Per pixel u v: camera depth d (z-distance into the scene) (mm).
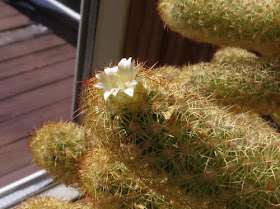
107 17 252
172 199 142
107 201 151
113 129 127
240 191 128
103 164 150
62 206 177
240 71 179
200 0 169
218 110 138
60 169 179
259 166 128
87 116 137
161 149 127
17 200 255
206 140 127
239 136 132
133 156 128
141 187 150
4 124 310
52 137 179
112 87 124
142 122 126
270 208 129
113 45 264
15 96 322
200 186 130
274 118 203
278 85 176
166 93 131
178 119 128
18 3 316
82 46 267
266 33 174
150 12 258
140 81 126
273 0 171
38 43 315
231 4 170
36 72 323
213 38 181
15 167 277
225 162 127
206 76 176
